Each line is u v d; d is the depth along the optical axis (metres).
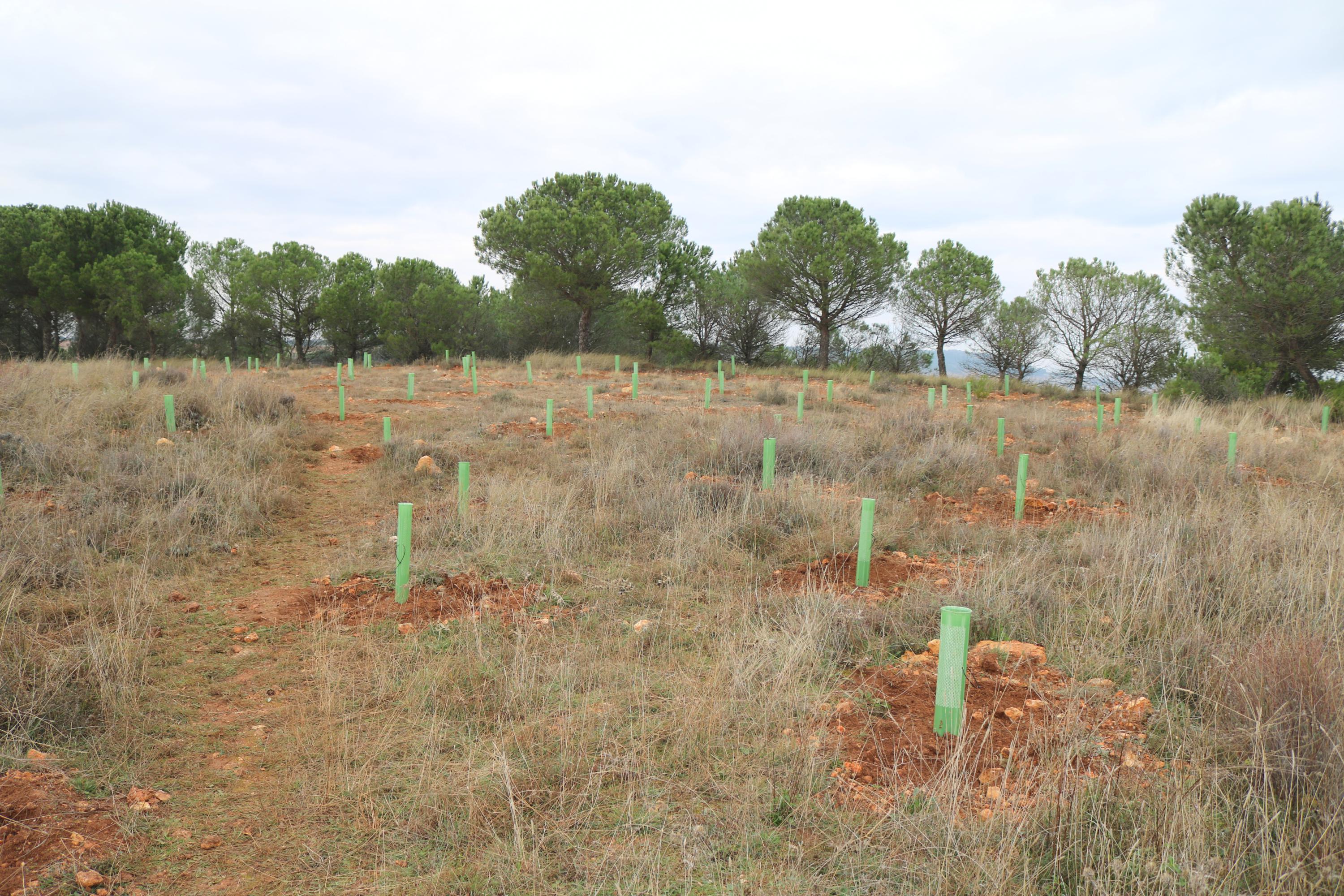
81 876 2.82
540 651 4.83
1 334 35.44
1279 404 20.41
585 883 2.85
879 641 5.05
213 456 9.68
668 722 3.97
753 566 6.68
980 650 4.79
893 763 3.60
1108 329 28.89
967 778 3.36
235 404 12.66
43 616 5.16
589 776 3.50
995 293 31.91
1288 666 3.65
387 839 3.12
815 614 5.09
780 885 2.79
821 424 14.71
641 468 9.71
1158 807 3.03
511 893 2.79
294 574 6.59
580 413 15.38
